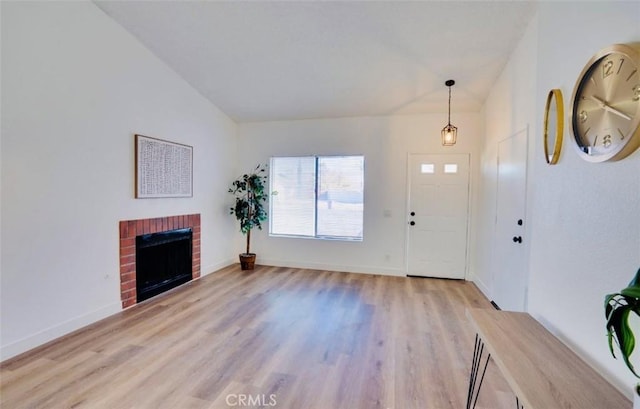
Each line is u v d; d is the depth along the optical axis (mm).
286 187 5133
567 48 1612
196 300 3535
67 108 2650
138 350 2420
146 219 3465
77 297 2766
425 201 4555
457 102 4125
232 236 5262
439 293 3871
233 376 2100
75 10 2686
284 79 3898
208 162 4535
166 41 3305
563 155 1609
